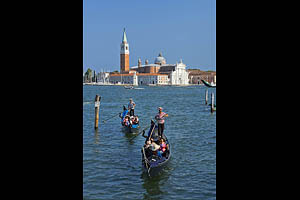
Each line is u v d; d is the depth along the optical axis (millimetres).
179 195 8867
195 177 10320
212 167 11406
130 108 20297
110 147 15234
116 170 11266
